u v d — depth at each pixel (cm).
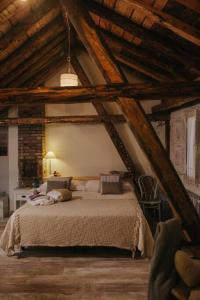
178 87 297
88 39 296
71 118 632
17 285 322
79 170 668
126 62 544
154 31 379
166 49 387
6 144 685
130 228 398
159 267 228
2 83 498
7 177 687
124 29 389
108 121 637
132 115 295
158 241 230
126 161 643
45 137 665
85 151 668
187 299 211
